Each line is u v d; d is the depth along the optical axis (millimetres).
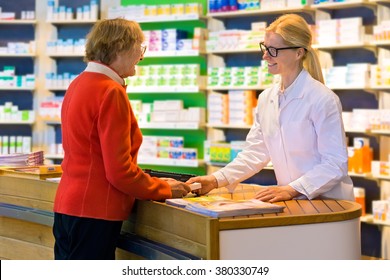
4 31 8469
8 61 8430
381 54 6438
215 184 3412
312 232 2656
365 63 6477
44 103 8109
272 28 3246
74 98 2824
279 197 3113
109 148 2693
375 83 6246
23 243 3736
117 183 2721
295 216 2607
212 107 7320
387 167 6184
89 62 2873
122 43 2809
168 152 7539
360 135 6621
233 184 3516
